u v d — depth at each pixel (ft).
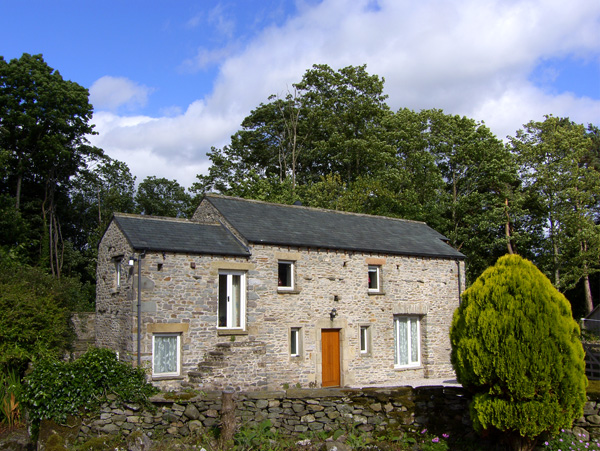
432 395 39.47
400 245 68.44
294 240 58.90
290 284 58.85
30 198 119.55
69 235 137.39
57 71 114.42
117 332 52.47
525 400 32.12
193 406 38.99
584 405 34.24
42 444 37.35
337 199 114.11
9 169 108.37
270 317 56.03
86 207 141.90
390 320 65.10
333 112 137.59
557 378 31.86
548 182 105.09
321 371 59.00
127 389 39.55
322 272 60.39
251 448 35.53
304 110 143.02
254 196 111.96
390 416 39.29
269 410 38.65
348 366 60.80
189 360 50.60
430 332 68.44
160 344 50.11
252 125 147.02
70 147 118.42
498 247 114.52
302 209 70.38
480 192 121.29
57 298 63.26
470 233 115.24
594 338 81.71
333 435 37.45
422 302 68.28
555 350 32.12
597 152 138.31
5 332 51.70
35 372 40.52
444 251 71.77
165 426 38.60
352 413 39.22
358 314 62.49
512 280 33.71
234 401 37.42
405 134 124.16
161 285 50.14
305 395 39.01
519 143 112.16
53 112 107.96
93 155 126.00
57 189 127.85
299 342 58.08
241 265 54.95
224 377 49.47
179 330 50.37
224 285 55.01
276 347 56.03
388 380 63.82
